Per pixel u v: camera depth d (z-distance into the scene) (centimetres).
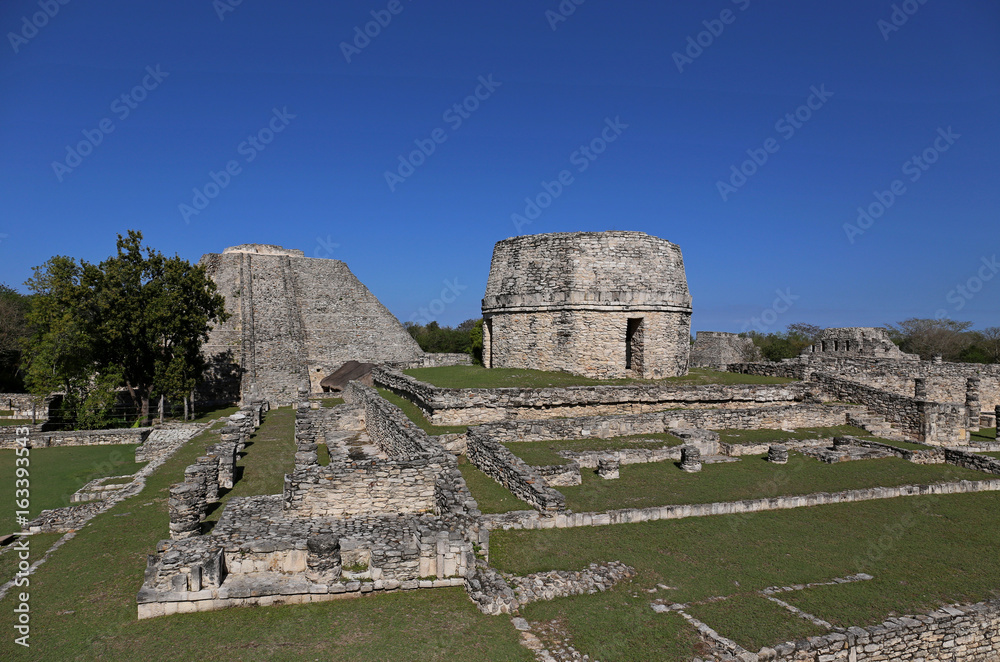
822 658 764
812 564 1012
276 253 5978
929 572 998
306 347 4931
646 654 733
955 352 4956
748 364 2678
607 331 2139
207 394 4178
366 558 955
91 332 2872
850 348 3528
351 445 2050
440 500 1201
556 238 2198
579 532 1120
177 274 3177
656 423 1816
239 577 912
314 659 736
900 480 1469
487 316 2552
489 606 848
